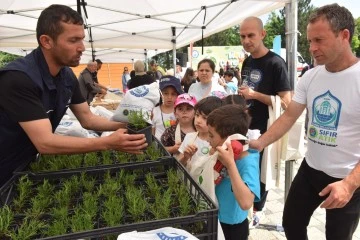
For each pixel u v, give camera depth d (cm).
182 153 222
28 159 178
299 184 216
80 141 143
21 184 145
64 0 503
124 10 556
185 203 125
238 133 166
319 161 199
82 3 463
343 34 167
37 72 154
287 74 280
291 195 221
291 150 281
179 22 621
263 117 288
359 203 187
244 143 168
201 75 423
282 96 278
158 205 129
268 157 266
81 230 109
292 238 225
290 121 215
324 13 166
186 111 261
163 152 192
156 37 772
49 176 159
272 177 279
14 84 144
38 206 130
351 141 182
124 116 204
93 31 716
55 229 111
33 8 516
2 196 135
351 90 175
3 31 685
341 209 187
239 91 271
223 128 166
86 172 162
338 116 183
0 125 160
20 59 158
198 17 597
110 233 103
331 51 168
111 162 183
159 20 631
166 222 108
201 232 115
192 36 719
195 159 201
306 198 212
